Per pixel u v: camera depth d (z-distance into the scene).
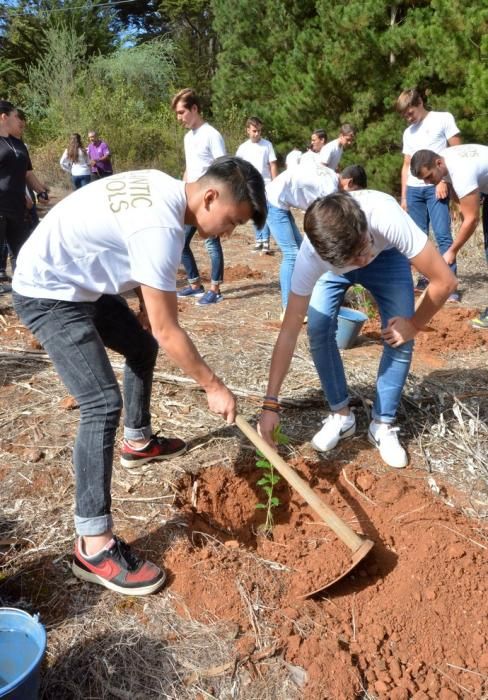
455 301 5.94
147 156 17.95
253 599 2.37
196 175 5.75
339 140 7.20
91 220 2.12
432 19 10.80
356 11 12.16
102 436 2.26
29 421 3.49
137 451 3.07
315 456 3.27
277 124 15.24
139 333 2.77
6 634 1.89
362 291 5.54
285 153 15.94
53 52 22.16
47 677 2.03
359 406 3.75
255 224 2.19
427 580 2.43
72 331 2.24
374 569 2.54
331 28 13.59
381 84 12.77
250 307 5.76
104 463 2.28
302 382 3.99
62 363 2.24
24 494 2.87
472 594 2.36
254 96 17.95
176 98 5.54
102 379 2.25
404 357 3.07
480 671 2.13
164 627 2.23
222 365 4.26
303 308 2.77
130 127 17.97
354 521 2.83
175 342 2.17
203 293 6.20
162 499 2.87
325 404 3.76
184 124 5.73
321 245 2.29
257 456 3.24
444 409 3.67
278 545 2.75
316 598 2.42
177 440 3.21
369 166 12.77
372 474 3.11
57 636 2.17
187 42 26.38
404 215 2.68
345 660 2.11
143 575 2.35
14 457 3.14
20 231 6.04
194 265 6.07
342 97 13.80
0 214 5.77
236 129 16.75
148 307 2.11
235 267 7.35
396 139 12.60
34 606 2.29
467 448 3.27
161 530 2.67
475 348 4.66
